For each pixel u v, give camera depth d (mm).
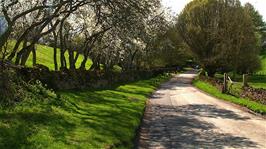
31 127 15016
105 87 43562
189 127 22422
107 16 29297
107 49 51469
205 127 22516
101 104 27172
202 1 86812
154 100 38781
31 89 21469
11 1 24094
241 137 19562
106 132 17141
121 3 25922
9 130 13844
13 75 20172
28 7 27938
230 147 17203
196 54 87125
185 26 88188
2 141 12539
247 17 88375
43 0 26172
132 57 73000
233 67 86125
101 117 21172
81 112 21719
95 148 13953
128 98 35156
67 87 30953
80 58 92312
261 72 130875
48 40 46500
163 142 18000
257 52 99375
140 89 49312
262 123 24203
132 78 66812
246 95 38156
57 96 23359
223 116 27406
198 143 17938
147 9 27484
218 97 42844
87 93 32156
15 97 18641
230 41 83562
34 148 12469
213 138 19219
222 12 85438
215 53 84438
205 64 85750
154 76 93375
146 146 17016
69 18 39094
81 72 36719
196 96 44594
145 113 28188
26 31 24625
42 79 25969
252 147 17266
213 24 84875
